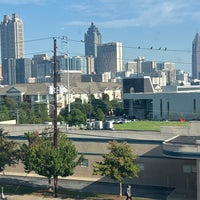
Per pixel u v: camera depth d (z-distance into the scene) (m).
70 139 54.91
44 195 45.81
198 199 40.50
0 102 141.25
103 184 51.56
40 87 160.25
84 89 191.50
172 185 49.22
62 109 134.38
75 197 44.62
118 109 164.12
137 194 46.06
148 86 169.88
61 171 43.78
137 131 51.34
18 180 54.44
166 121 135.12
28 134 49.53
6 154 48.50
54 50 44.84
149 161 50.44
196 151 39.97
